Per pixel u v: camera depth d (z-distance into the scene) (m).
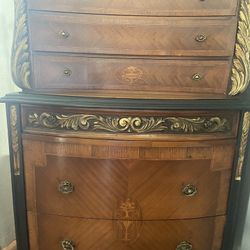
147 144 0.89
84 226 0.99
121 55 0.96
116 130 0.88
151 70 0.97
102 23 0.93
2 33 1.21
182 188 0.94
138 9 0.92
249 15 0.88
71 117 0.88
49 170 0.94
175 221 0.98
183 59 0.96
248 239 1.11
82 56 0.96
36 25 0.92
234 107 0.84
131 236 0.99
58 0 0.90
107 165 0.92
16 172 0.94
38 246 1.03
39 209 0.98
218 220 0.99
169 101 0.86
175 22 0.92
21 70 0.94
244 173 0.95
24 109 0.89
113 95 0.95
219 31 0.92
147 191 0.94
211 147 0.91
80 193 0.96
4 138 1.29
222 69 0.96
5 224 1.38
